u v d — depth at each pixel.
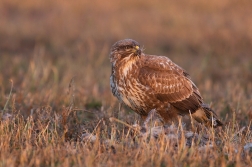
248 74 24.22
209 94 19.75
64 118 13.19
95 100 17.86
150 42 31.95
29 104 15.52
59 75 23.80
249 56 29.16
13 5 40.81
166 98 13.46
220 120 14.11
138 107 13.50
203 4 40.06
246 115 15.32
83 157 10.53
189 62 27.97
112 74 13.64
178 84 13.53
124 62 13.29
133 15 37.91
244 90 21.08
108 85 21.73
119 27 34.69
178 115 14.10
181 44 31.38
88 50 30.39
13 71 24.09
